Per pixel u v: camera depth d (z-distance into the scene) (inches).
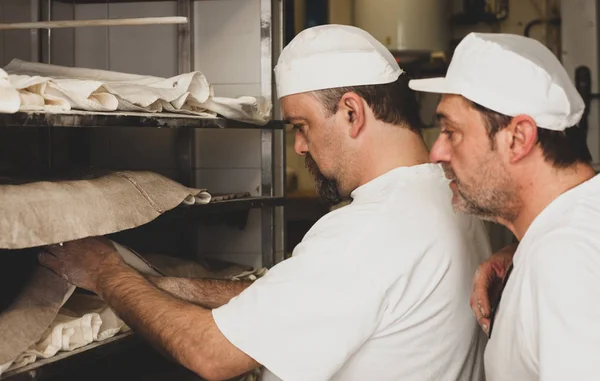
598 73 171.5
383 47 68.1
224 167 104.0
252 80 101.4
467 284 66.1
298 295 59.8
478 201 54.3
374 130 65.7
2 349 55.0
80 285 64.5
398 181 64.9
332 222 62.9
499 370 55.6
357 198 66.4
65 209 59.2
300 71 66.5
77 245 65.2
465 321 66.3
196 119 74.5
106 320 66.9
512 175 52.8
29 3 97.7
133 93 66.4
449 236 63.8
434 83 55.6
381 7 170.7
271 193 100.9
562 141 52.0
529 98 51.3
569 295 47.6
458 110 53.9
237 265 101.7
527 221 53.5
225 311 60.7
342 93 65.6
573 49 172.4
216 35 102.5
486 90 52.1
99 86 61.6
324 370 59.8
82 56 106.2
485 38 53.3
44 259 64.0
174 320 61.2
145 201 68.4
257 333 59.9
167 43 104.1
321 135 67.2
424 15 171.0
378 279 60.1
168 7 104.0
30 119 54.3
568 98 51.7
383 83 65.4
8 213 54.9
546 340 48.3
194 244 105.3
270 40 97.2
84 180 65.4
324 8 187.5
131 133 105.3
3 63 93.3
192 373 89.0
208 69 103.1
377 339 62.0
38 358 59.1
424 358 63.9
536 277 49.7
